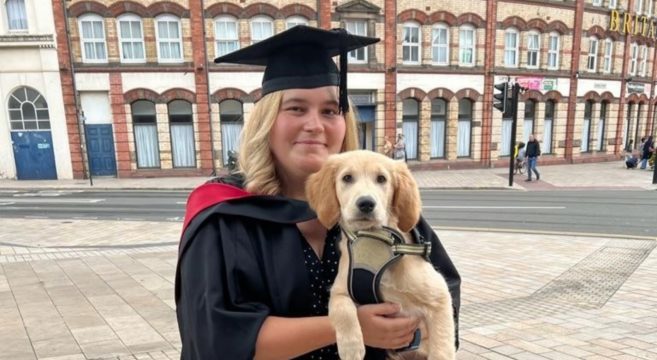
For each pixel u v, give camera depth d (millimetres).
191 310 1543
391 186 1876
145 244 9336
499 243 8859
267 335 1458
